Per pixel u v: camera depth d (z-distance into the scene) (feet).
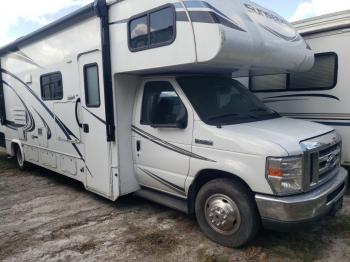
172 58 13.47
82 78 18.29
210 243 13.92
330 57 20.10
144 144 16.47
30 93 24.30
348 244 13.62
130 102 17.02
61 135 21.04
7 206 19.07
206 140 13.65
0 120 30.27
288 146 12.03
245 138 12.57
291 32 17.06
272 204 11.96
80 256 13.23
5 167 29.07
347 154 19.80
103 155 17.60
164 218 16.58
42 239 14.71
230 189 13.08
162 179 15.84
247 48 13.00
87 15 17.24
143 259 12.89
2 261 13.00
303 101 21.38
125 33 15.43
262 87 23.11
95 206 18.49
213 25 12.10
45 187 22.63
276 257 12.76
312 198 12.01
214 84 16.22
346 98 19.60
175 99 15.05
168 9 13.48
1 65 28.55
